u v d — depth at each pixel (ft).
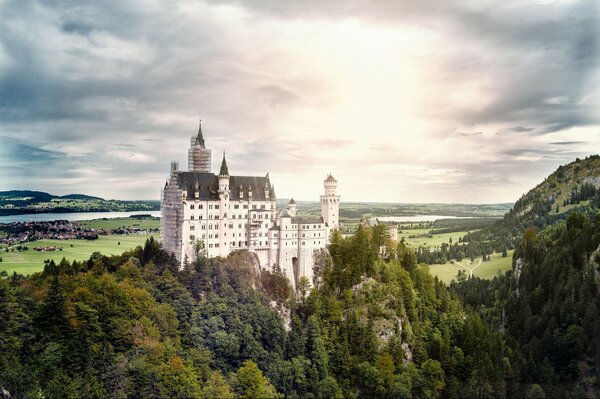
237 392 596.70
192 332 639.76
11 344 534.37
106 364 559.79
